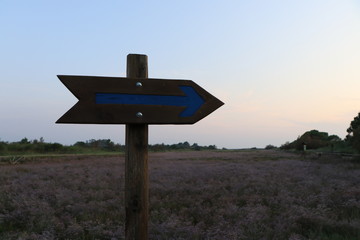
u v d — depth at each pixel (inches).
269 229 229.5
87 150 1617.9
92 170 665.0
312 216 253.6
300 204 318.7
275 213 286.8
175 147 2780.5
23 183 457.7
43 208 292.4
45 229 237.6
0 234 230.1
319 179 499.2
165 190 401.4
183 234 224.2
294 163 860.0
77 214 282.8
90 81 106.0
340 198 344.8
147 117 110.6
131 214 112.4
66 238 225.1
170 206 319.0
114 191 394.0
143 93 110.8
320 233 220.7
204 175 568.4
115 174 588.7
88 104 105.2
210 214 281.3
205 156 1336.1
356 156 912.9
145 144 114.6
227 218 274.7
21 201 323.6
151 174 582.2
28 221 262.2
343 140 1380.4
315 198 335.9
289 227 236.5
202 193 387.9
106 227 245.6
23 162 924.0
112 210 299.3
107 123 106.9
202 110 116.0
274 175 565.9
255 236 218.1
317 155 1153.4
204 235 226.7
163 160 1048.8
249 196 359.9
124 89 109.0
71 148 1531.7
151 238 219.9
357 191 376.5
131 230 112.3
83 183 463.5
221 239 213.3
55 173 601.0
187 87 115.6
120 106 108.3
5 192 385.1
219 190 403.5
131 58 114.1
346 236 212.2
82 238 227.0
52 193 374.6
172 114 113.3
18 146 1382.9
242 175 568.1
